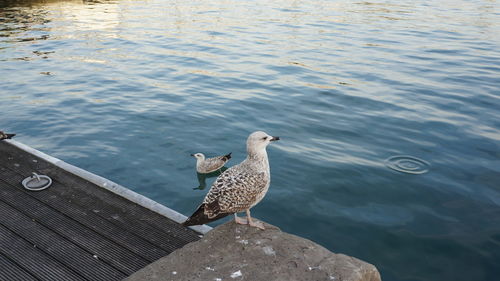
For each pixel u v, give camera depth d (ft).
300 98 43.11
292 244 13.08
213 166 29.07
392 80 48.80
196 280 11.68
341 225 23.21
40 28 79.87
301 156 30.99
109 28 80.94
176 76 50.78
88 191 21.81
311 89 45.75
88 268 16.19
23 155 25.75
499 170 28.89
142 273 12.10
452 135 34.45
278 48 64.23
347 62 56.49
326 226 23.17
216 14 97.55
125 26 82.99
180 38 71.77
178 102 42.32
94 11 100.12
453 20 89.30
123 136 34.96
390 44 67.10
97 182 22.49
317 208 24.79
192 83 48.16
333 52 61.87
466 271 19.69
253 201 13.67
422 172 28.66
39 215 19.63
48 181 22.49
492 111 39.40
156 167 30.27
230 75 51.03
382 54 60.75
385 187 26.89
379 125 36.55
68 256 16.84
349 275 11.53
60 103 42.09
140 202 20.63
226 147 33.27
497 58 58.85
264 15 96.17
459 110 39.73
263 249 12.85
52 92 45.16
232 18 92.12
